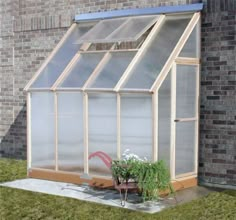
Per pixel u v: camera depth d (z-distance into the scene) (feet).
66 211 32.24
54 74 41.14
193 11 39.11
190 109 38.19
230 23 37.93
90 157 38.17
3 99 52.70
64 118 39.63
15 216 31.63
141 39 40.22
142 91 35.14
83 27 45.09
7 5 51.98
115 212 31.78
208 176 39.32
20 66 51.26
